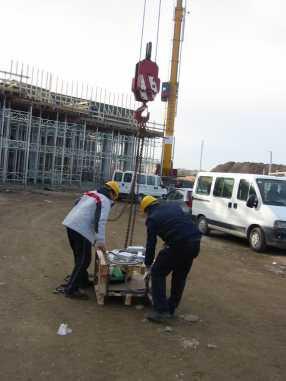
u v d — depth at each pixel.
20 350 5.10
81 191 32.75
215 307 7.28
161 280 6.30
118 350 5.27
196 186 16.67
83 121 35.84
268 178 14.02
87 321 6.12
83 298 7.06
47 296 7.06
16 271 8.47
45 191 29.95
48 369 4.70
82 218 6.91
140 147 8.41
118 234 14.36
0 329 5.64
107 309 6.67
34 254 10.05
